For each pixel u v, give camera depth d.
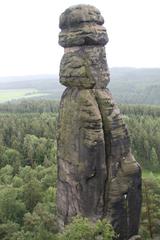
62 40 49.00
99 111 46.88
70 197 49.34
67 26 48.44
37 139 144.00
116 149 47.25
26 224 63.72
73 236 42.84
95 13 47.69
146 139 150.88
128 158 48.16
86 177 46.66
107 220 46.19
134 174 47.75
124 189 46.75
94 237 42.91
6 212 72.19
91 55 47.38
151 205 57.50
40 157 137.12
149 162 147.00
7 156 131.12
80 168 47.06
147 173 138.12
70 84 48.66
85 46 47.62
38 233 55.66
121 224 47.22
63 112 49.47
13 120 169.75
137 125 160.12
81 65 47.44
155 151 145.38
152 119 180.50
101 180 46.66
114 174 47.12
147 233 54.88
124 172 47.41
